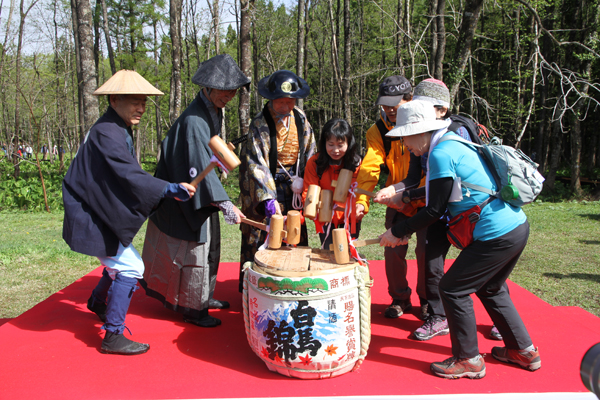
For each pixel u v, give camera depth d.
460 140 2.54
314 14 22.70
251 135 3.44
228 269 5.19
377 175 3.30
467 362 2.56
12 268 6.10
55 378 2.61
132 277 2.98
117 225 2.81
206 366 2.76
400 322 3.49
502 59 21.08
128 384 2.54
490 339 3.14
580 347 2.99
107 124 2.89
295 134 3.54
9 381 2.57
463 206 2.50
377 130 3.39
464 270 2.52
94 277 4.75
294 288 2.39
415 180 3.06
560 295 4.93
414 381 2.55
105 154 2.79
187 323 3.47
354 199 3.03
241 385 2.51
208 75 3.07
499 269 2.55
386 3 20.62
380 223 9.52
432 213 2.48
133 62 24.12
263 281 2.48
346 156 3.11
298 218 2.81
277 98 3.21
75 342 3.11
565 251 6.95
